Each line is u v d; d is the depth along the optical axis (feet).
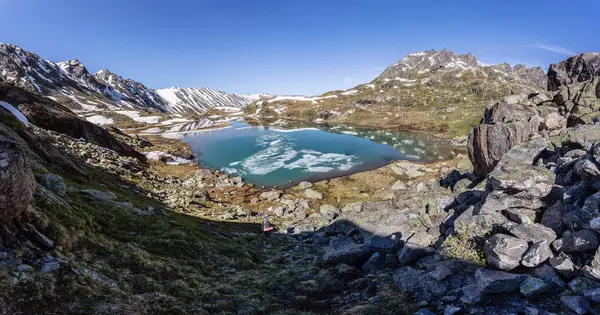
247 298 47.98
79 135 199.72
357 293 47.52
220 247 75.41
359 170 249.55
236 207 153.07
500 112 92.53
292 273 60.18
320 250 80.89
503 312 32.45
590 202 37.58
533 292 33.12
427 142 393.50
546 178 44.91
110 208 72.38
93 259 45.55
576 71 112.27
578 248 34.94
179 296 44.88
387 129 553.64
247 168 260.21
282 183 219.41
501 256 38.27
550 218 41.78
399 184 194.39
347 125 636.48
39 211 44.45
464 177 98.73
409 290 43.14
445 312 35.09
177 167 252.62
